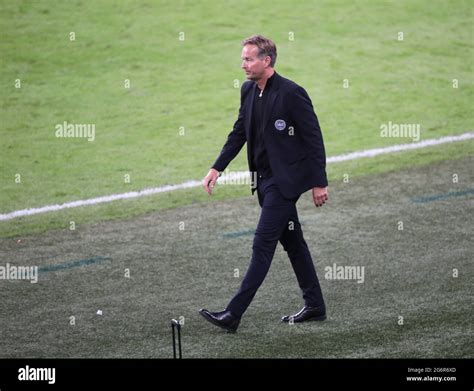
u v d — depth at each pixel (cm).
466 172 3588
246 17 5391
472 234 2909
